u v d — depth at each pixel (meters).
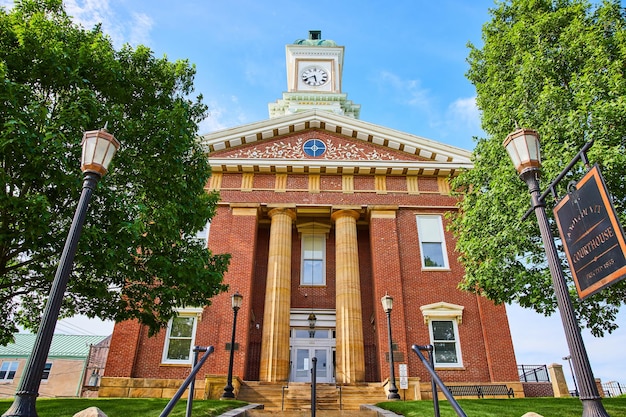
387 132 27.05
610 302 14.92
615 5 15.58
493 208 16.23
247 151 26.98
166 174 13.79
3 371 44.16
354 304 23.19
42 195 10.41
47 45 12.12
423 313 22.95
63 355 44.97
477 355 22.22
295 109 41.66
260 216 26.23
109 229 12.11
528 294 15.73
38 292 14.41
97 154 8.19
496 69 18.58
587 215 7.12
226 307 22.55
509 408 12.09
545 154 14.70
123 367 21.03
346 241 24.72
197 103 16.62
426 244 25.17
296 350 24.17
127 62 14.79
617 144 13.23
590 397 5.97
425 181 26.61
